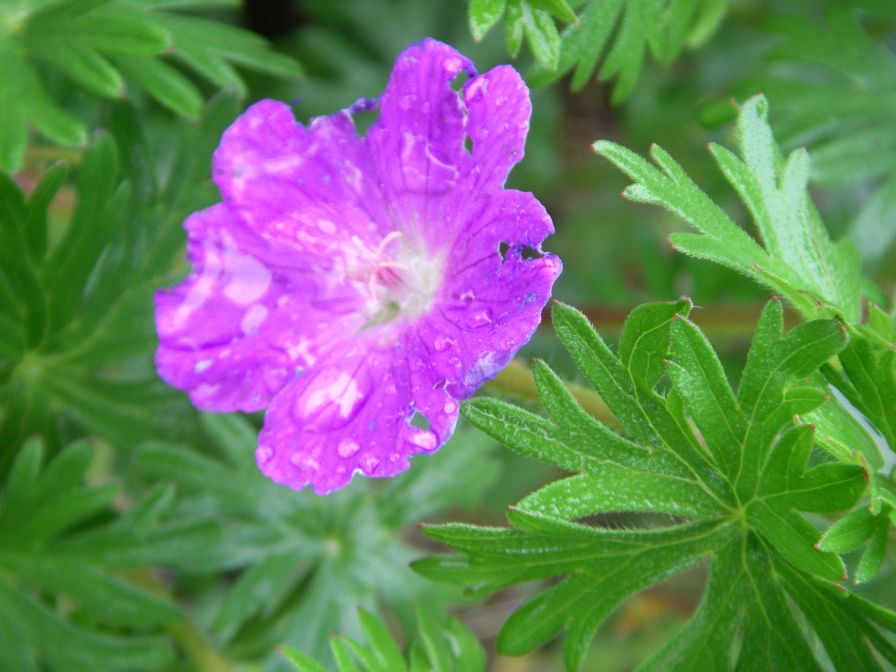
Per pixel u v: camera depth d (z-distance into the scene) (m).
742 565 0.10
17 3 0.13
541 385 0.10
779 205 0.11
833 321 0.09
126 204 0.13
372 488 0.17
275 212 0.10
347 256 0.11
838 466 0.09
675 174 0.10
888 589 0.13
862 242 0.14
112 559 0.13
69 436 0.14
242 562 0.14
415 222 0.11
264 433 0.10
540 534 0.10
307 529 0.14
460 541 0.10
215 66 0.14
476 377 0.09
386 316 0.10
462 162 0.10
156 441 0.14
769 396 0.09
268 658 0.14
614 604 0.10
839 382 0.10
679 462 0.10
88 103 0.15
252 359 0.10
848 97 0.14
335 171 0.10
